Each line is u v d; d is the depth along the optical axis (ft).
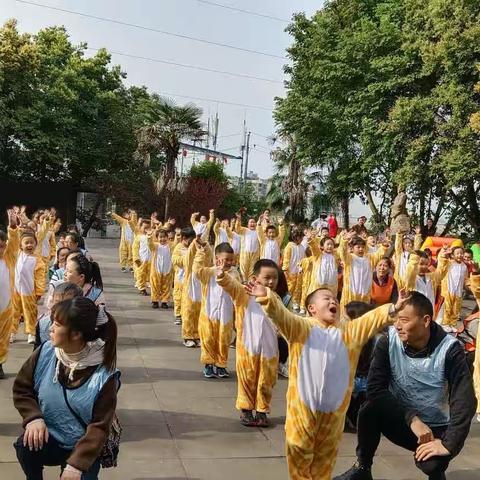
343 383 13.89
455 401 13.11
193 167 117.29
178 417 21.27
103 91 113.29
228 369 28.04
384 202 90.58
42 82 102.17
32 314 30.86
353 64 75.77
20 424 19.70
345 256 37.50
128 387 24.58
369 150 76.38
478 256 50.16
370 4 84.07
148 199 99.30
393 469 17.51
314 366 13.82
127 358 29.35
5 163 103.91
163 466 16.98
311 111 83.51
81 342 10.98
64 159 106.22
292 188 112.88
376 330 13.85
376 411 14.11
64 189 107.86
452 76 64.54
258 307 20.17
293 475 14.29
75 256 17.39
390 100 73.72
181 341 33.68
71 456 10.67
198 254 25.66
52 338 10.96
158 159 111.96
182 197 95.04
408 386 13.91
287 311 13.99
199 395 23.94
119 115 109.09
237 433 19.94
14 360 27.81
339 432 14.11
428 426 13.79
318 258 41.52
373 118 74.33
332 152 83.76
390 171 79.71
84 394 11.14
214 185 102.22
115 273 63.21
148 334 35.14
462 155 63.10
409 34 68.69
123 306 44.68
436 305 36.70
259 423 20.61
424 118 67.00
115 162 111.14
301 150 89.40
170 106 95.20
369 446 14.64
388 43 71.97
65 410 11.21
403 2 73.46
